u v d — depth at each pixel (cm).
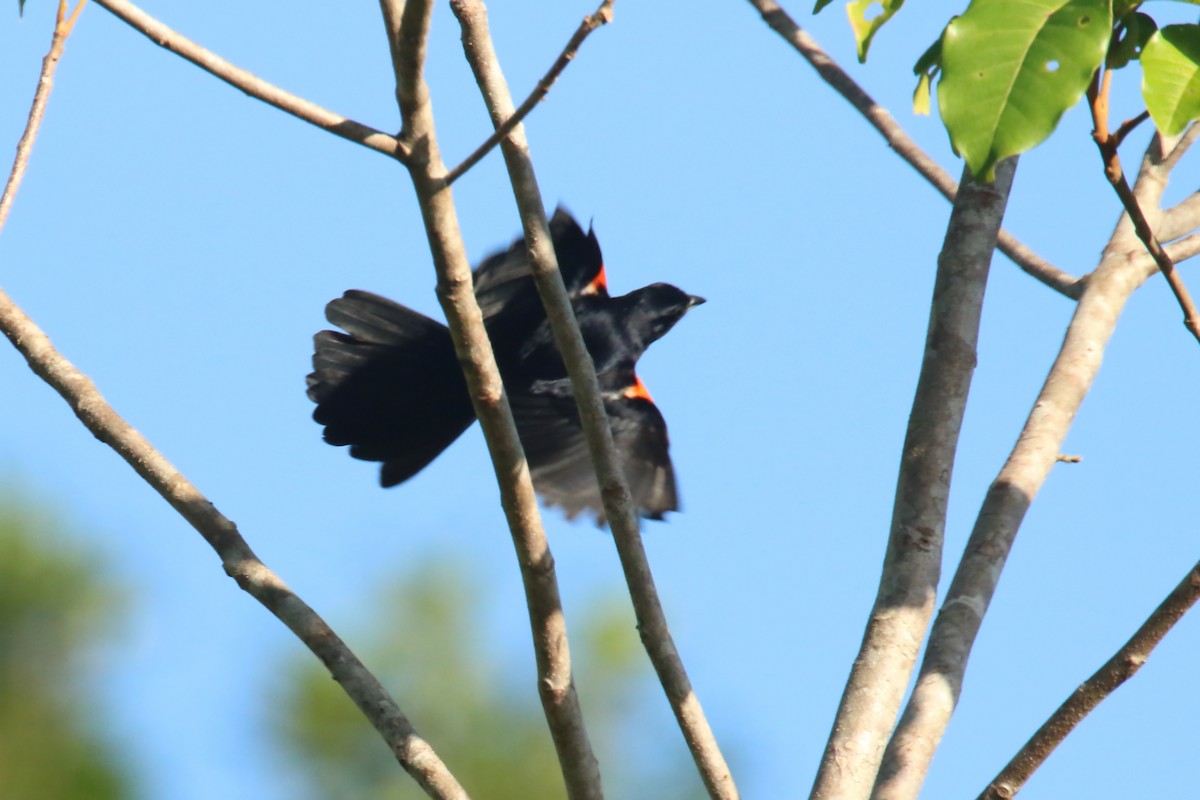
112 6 602
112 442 714
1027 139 572
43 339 734
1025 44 585
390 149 629
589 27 593
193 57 611
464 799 643
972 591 795
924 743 725
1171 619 640
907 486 813
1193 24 620
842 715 743
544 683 670
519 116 615
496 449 664
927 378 845
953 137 580
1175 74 611
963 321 856
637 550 705
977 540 821
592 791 671
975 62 586
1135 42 655
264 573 693
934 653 771
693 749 703
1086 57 576
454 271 645
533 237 711
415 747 650
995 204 895
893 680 750
